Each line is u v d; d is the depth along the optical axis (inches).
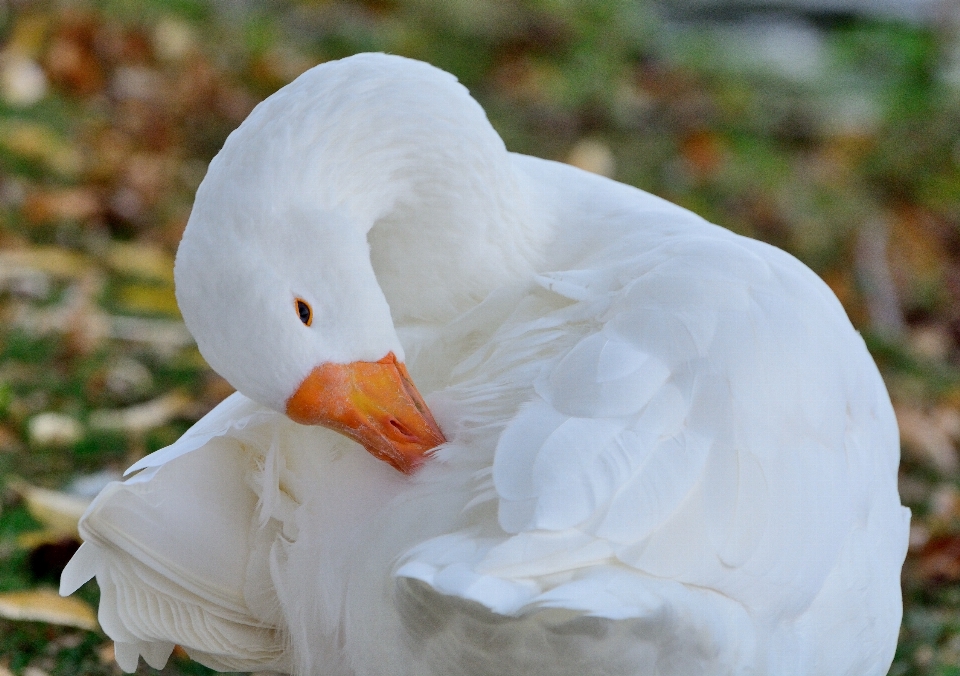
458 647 119.2
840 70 550.3
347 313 141.8
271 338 137.2
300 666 148.1
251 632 156.9
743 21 604.1
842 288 385.4
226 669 163.8
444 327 153.8
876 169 466.6
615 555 116.3
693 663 122.3
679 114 487.5
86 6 500.4
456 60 518.6
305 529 139.9
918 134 481.1
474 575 110.7
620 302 140.1
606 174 428.5
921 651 209.9
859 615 149.6
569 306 145.8
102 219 357.7
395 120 156.8
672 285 139.8
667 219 165.2
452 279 165.3
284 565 143.6
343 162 152.0
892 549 161.2
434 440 139.6
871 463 157.4
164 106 439.8
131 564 147.6
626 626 113.9
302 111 149.8
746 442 131.1
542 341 139.6
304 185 146.0
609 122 475.2
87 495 232.1
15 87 428.5
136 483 140.9
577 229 169.9
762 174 450.3
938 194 459.2
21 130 396.2
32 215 348.8
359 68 156.3
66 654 190.1
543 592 111.8
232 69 481.1
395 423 139.9
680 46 565.6
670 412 127.2
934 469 287.3
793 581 134.6
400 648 130.0
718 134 479.5
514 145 443.2
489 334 151.8
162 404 273.1
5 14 478.9
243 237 139.9
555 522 113.1
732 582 127.3
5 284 316.2
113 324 307.7
